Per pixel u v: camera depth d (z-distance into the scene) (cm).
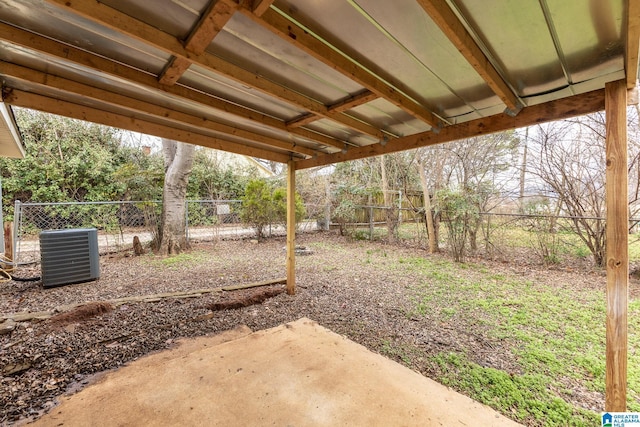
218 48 148
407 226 783
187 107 222
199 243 799
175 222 673
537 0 111
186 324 295
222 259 615
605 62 150
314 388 192
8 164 771
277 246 775
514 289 416
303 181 1016
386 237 842
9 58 155
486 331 287
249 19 126
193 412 169
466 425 162
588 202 497
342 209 879
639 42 115
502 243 587
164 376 204
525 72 160
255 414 168
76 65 155
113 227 765
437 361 232
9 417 163
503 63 152
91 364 220
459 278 475
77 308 307
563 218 516
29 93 196
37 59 155
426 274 500
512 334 280
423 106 210
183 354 240
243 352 238
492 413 174
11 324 268
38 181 816
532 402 184
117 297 369
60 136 866
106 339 257
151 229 700
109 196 923
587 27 125
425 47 144
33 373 207
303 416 167
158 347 251
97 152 908
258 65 163
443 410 174
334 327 296
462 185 631
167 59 157
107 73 157
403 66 161
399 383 199
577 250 511
